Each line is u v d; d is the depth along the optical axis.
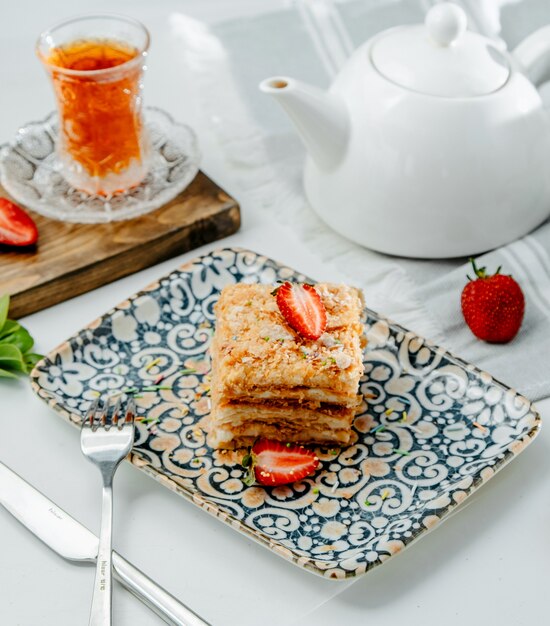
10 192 0.94
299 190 0.98
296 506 0.78
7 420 0.83
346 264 0.92
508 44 1.08
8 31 1.12
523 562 0.77
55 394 0.83
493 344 0.88
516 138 0.89
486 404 0.83
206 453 0.81
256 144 1.01
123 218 0.93
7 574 0.76
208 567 0.77
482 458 0.80
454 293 0.90
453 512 0.79
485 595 0.76
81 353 0.85
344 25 1.09
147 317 0.88
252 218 0.96
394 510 0.78
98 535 0.78
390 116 0.88
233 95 1.05
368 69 0.90
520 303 0.87
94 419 0.81
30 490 0.79
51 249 0.91
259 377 0.79
